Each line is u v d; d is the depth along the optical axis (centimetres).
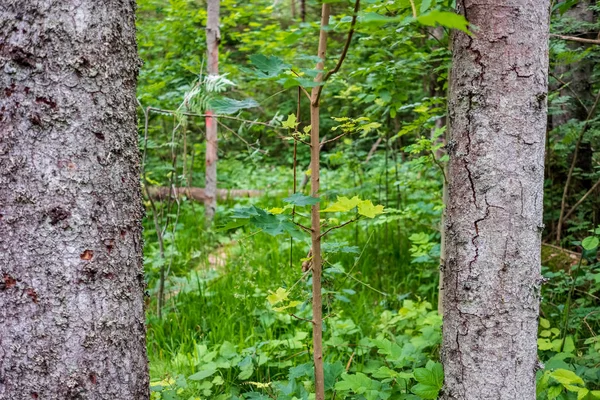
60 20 146
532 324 173
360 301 344
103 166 156
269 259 436
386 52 311
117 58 159
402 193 518
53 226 149
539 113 165
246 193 731
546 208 419
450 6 183
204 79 271
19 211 147
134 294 169
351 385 200
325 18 165
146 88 443
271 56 148
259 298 346
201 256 477
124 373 165
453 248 177
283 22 812
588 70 401
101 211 156
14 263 148
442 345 187
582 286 326
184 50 580
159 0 585
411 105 306
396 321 294
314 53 540
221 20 589
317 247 172
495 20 160
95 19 151
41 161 147
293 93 798
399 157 629
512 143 163
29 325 150
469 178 169
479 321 171
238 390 247
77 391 154
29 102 145
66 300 151
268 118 720
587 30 350
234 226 158
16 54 144
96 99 153
